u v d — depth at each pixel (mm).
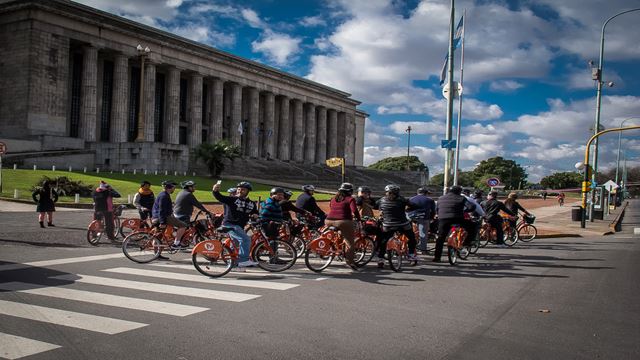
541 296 8430
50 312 6809
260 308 7262
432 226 14320
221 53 69312
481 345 5703
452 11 18844
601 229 26047
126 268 10438
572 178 153000
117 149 49219
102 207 13961
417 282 9664
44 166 44281
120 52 56156
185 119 69688
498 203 15961
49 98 49969
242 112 78375
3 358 5035
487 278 10227
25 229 16547
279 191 10695
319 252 10672
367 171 83750
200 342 5656
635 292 8844
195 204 12133
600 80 32125
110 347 5438
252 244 10891
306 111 87875
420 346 5633
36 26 48875
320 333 6066
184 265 11031
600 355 5414
